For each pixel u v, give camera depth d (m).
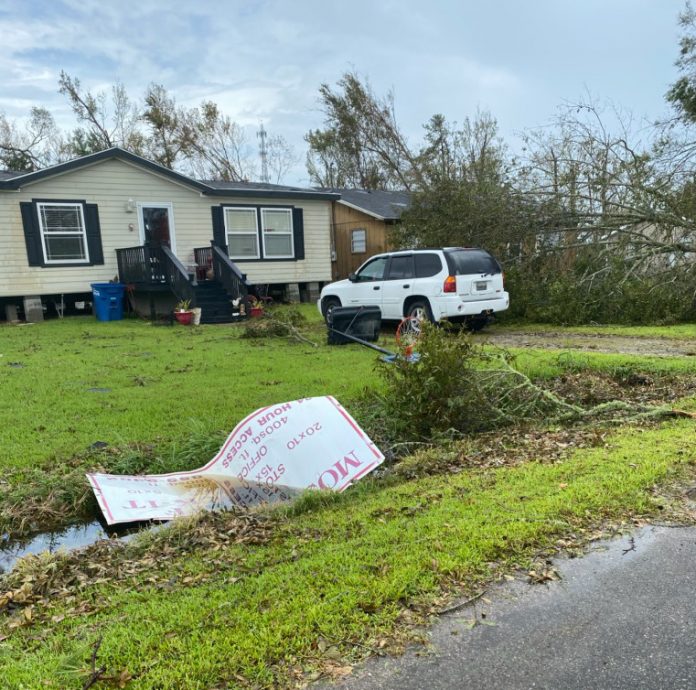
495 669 2.17
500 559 2.92
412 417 5.45
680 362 7.89
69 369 8.41
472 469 4.47
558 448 4.82
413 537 3.17
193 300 13.89
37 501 4.15
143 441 5.28
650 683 2.09
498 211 13.58
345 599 2.56
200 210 16.94
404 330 11.41
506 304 11.76
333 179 38.78
